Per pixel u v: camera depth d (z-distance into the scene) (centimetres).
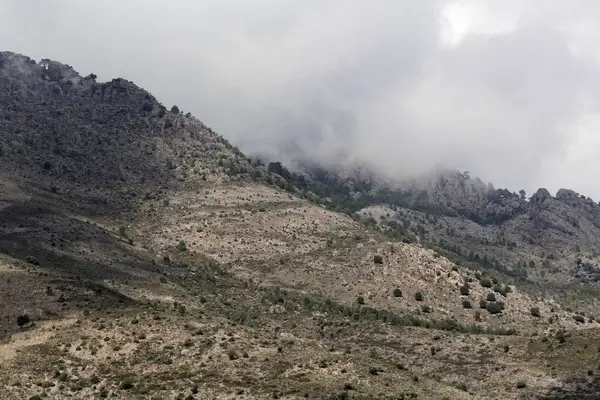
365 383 8681
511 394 10738
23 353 9344
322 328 15325
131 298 12631
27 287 11425
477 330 16188
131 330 10012
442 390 9088
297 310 16538
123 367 9069
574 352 11819
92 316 10662
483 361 12444
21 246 15175
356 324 15488
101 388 8531
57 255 15325
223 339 9756
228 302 16138
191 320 10556
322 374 8831
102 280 14325
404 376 9356
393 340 14225
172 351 9400
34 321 10419
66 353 9388
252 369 8894
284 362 9144
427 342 13912
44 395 8344
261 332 10531
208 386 8450
